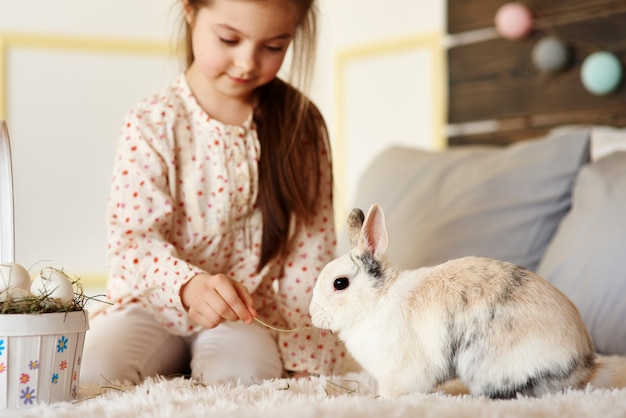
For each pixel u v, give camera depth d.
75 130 3.22
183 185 1.46
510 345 0.98
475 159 2.03
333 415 0.83
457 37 2.76
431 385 1.03
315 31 1.53
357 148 3.35
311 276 1.52
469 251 1.82
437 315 1.01
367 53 3.28
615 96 2.28
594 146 1.98
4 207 1.12
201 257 1.49
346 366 1.54
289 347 1.48
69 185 3.20
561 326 0.99
